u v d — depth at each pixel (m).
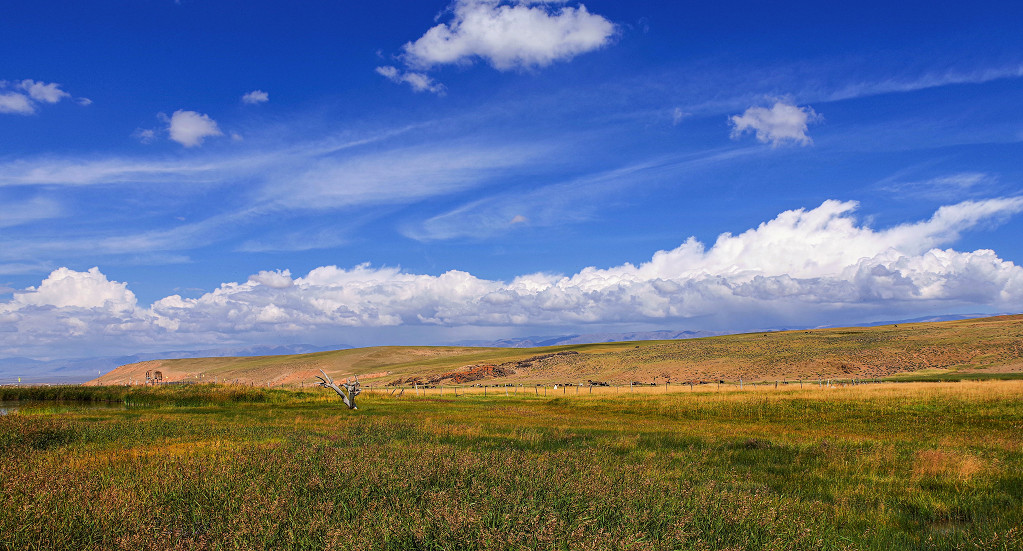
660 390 46.47
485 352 160.50
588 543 5.20
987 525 7.84
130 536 5.70
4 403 38.12
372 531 5.97
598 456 13.05
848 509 8.94
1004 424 23.39
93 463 11.04
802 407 30.73
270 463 9.86
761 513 7.14
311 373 134.75
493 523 6.13
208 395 40.47
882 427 23.23
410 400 42.66
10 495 7.04
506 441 16.98
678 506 7.24
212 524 6.33
